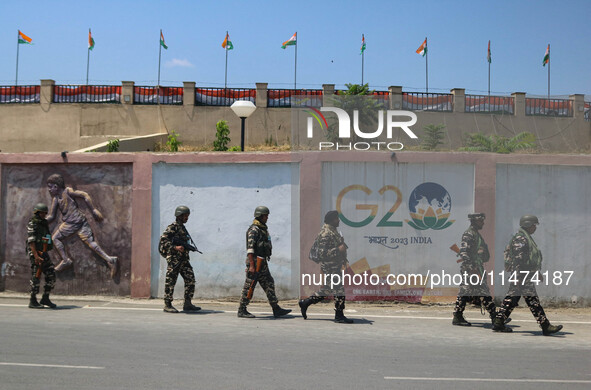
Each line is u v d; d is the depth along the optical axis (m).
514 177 11.20
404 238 11.04
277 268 11.42
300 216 11.20
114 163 11.75
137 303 11.15
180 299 11.57
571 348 7.59
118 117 40.19
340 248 9.31
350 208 11.08
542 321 8.53
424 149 11.21
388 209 11.04
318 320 9.48
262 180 11.49
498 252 11.09
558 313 10.87
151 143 36.81
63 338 7.45
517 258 8.60
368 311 10.50
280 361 6.47
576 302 11.36
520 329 9.08
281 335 8.03
